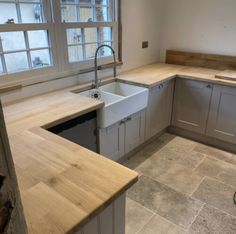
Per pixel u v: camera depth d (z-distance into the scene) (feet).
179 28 10.43
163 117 9.65
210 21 9.56
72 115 5.48
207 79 8.45
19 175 3.19
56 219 2.49
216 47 9.75
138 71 9.63
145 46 10.37
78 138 6.08
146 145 9.50
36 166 3.39
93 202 2.71
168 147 9.40
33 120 5.12
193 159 8.63
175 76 9.17
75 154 3.70
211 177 7.66
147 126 8.80
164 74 9.09
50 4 6.52
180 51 10.62
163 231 5.76
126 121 7.58
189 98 9.34
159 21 10.77
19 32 6.09
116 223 3.28
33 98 6.54
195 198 6.77
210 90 8.65
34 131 4.57
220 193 6.97
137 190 7.09
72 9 7.19
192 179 7.56
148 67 10.35
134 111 7.55
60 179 3.10
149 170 8.00
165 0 10.41
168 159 8.62
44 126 4.91
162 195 6.90
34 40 6.51
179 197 6.82
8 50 6.01
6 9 5.69
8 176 1.54
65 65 7.39
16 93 6.35
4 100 6.15
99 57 8.44
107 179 3.09
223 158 8.69
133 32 9.52
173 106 9.93
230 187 7.21
